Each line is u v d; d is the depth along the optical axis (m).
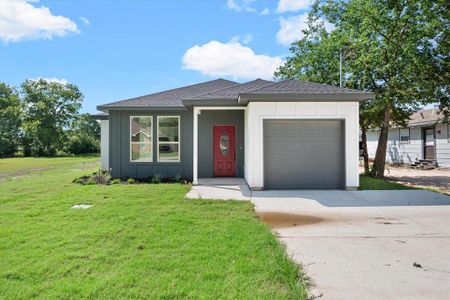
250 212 6.47
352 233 5.04
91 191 9.04
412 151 21.31
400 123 15.44
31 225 5.30
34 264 3.61
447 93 13.16
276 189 9.63
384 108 13.96
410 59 12.73
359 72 13.71
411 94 12.84
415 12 12.86
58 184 10.81
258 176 9.48
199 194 8.74
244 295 2.88
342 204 7.43
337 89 9.54
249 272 3.38
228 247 4.18
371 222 5.75
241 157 12.84
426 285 3.14
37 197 8.12
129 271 3.40
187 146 12.23
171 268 3.49
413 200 7.93
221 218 5.89
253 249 4.09
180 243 4.35
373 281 3.23
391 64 12.63
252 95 9.03
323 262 3.76
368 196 8.48
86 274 3.35
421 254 4.05
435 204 7.43
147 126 12.20
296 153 9.67
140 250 4.09
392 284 3.16
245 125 11.61
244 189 9.68
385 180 13.18
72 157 38.00
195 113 10.73
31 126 41.28
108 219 5.75
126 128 12.10
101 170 13.64
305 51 17.00
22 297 2.88
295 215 6.31
